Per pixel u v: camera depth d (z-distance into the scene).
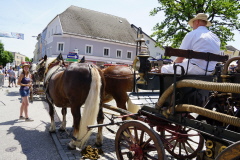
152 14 17.53
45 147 4.32
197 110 2.34
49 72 5.12
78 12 29.52
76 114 3.77
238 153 1.78
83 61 5.23
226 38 15.62
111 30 30.23
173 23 16.67
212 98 2.76
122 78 4.86
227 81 2.45
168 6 16.55
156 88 3.39
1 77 15.51
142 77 3.18
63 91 3.97
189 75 2.83
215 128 2.15
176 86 2.59
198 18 3.33
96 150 3.90
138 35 3.68
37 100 10.55
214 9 15.02
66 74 3.85
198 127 2.34
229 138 2.00
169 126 3.32
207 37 3.00
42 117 7.00
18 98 11.00
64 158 3.69
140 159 2.96
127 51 30.09
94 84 3.70
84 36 25.91
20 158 3.78
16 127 5.71
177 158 3.93
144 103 3.68
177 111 2.66
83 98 3.77
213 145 2.29
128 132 3.10
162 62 4.67
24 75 6.35
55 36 25.48
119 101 4.94
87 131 3.55
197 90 2.91
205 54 2.76
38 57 42.81
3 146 4.33
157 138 2.62
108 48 28.25
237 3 15.27
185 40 3.14
